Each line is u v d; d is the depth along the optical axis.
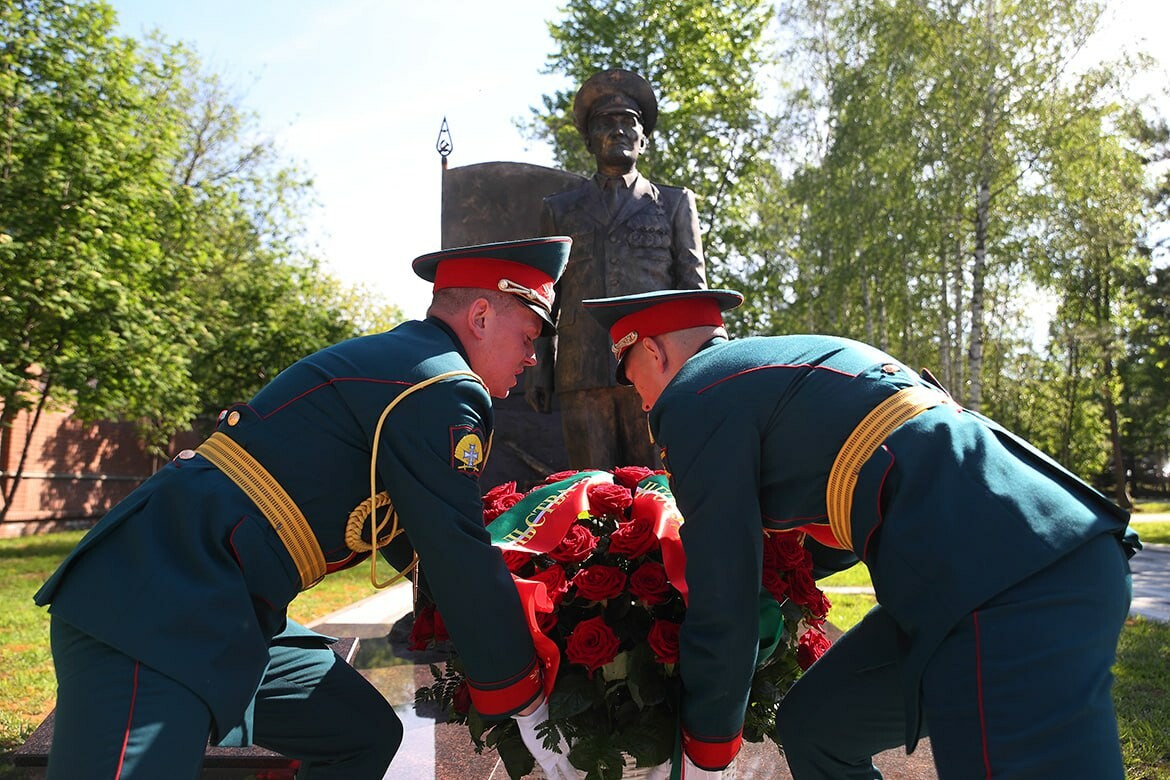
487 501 2.56
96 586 1.88
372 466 2.03
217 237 23.36
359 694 2.33
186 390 18.45
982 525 1.72
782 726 2.22
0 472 17.12
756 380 2.01
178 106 22.80
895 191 19.81
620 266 4.93
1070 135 18.53
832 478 1.91
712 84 21.89
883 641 2.08
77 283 14.12
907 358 27.48
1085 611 1.67
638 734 2.15
